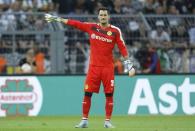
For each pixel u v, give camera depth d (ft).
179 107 175.52
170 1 226.38
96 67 118.21
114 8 214.90
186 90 176.04
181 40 193.88
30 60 185.47
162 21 192.75
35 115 170.30
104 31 118.01
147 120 150.10
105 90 118.93
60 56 184.96
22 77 169.99
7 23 189.88
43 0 220.02
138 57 193.16
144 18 192.34
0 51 185.16
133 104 173.88
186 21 192.75
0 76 168.66
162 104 174.91
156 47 193.67
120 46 119.24
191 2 229.04
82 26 118.83
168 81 175.42
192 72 183.83
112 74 118.83
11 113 168.96
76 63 189.37
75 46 189.26
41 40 186.60
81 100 172.86
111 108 118.83
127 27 191.21
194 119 154.92
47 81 171.42
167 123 138.10
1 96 168.66
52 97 171.63
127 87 173.78
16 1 216.54
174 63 194.90
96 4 219.61
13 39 185.57
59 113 171.73
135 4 221.66
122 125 128.98
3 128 115.85
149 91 174.60
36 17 189.57
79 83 172.86
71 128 114.73
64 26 189.78
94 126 122.93
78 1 221.87
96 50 118.42
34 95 170.60
